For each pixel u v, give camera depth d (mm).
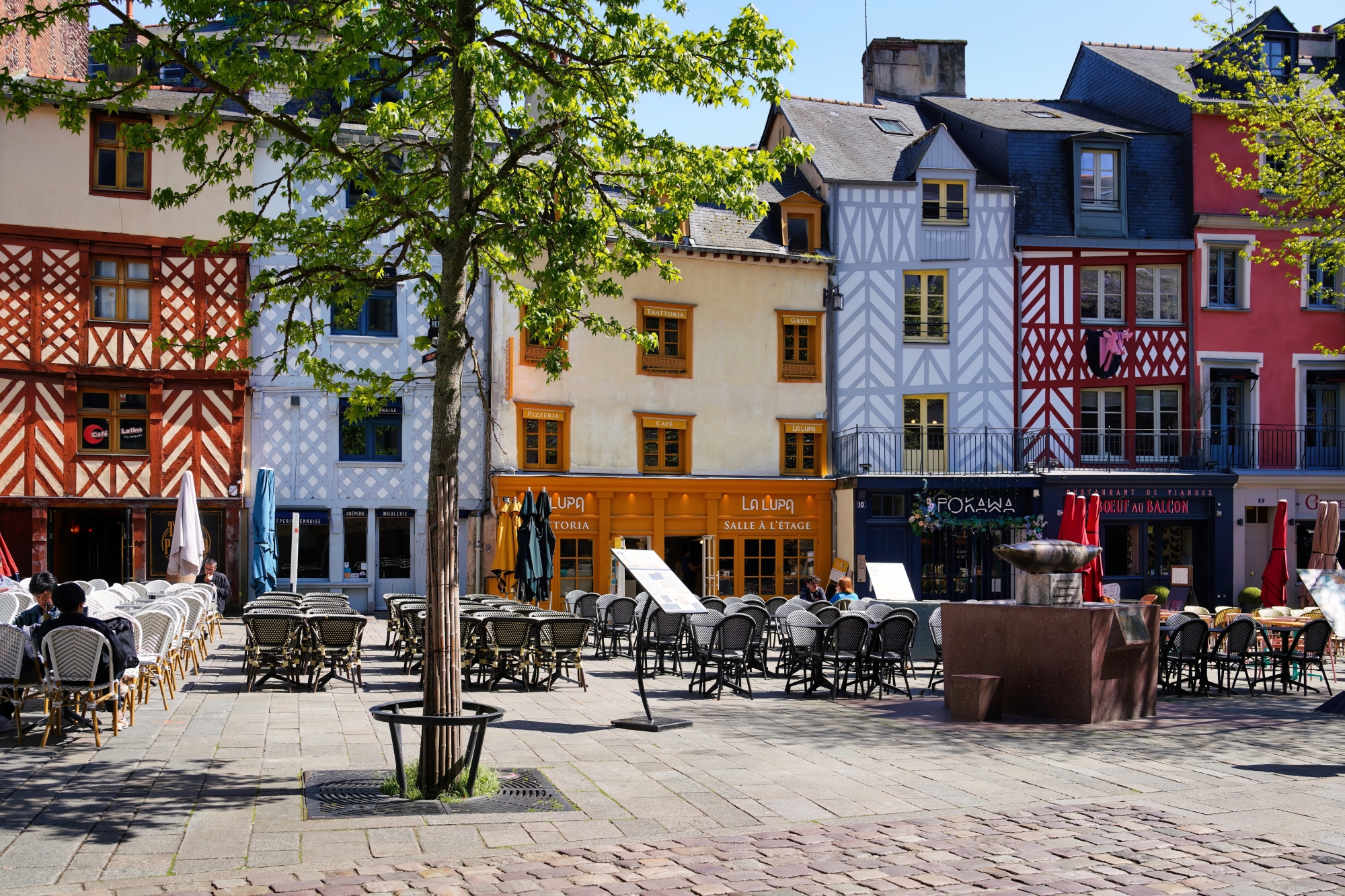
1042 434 27391
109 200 22547
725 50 7398
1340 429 28391
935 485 26219
